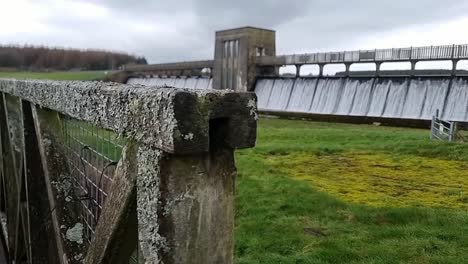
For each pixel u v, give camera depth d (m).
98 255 1.72
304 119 34.38
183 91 1.23
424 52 31.80
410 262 6.19
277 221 7.88
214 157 1.36
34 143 3.41
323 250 6.53
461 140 16.61
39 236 3.45
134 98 1.45
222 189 1.38
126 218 1.58
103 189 2.01
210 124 1.33
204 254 1.38
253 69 46.16
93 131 2.22
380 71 34.72
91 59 113.75
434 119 18.03
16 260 4.36
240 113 1.32
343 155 15.18
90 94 1.83
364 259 6.29
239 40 46.50
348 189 10.48
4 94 4.37
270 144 17.48
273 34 48.06
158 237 1.32
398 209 8.46
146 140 1.38
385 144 16.94
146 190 1.39
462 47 29.41
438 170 12.80
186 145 1.23
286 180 10.99
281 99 41.19
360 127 28.36
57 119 2.93
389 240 7.00
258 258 6.31
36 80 3.06
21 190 3.79
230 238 1.42
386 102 32.38
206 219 1.37
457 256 6.36
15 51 102.88
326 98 36.66
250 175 11.57
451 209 8.79
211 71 53.44
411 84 31.31
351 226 7.68
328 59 38.19
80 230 2.55
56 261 3.12
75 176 2.69
